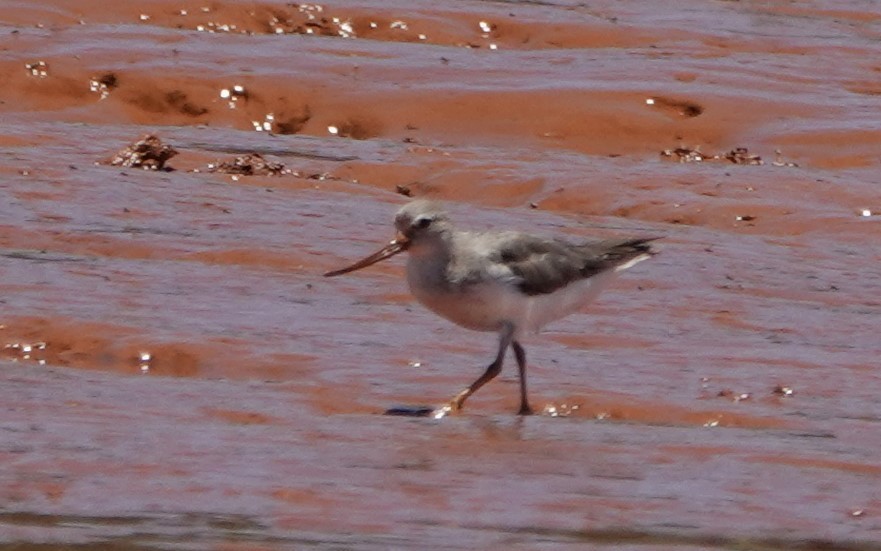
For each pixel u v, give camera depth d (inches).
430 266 460.4
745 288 672.4
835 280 697.0
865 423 477.4
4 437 421.4
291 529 364.5
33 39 1079.6
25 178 768.9
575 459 421.7
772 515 385.1
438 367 521.7
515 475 405.7
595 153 973.8
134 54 1064.8
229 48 1106.7
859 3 1598.2
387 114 1006.4
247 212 740.7
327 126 1005.2
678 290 657.0
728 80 1099.3
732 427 473.1
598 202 830.5
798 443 451.5
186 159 865.5
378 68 1074.1
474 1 1391.5
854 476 418.3
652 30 1311.5
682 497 395.2
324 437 433.1
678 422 476.4
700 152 968.3
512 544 358.9
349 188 829.2
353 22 1268.5
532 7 1387.8
